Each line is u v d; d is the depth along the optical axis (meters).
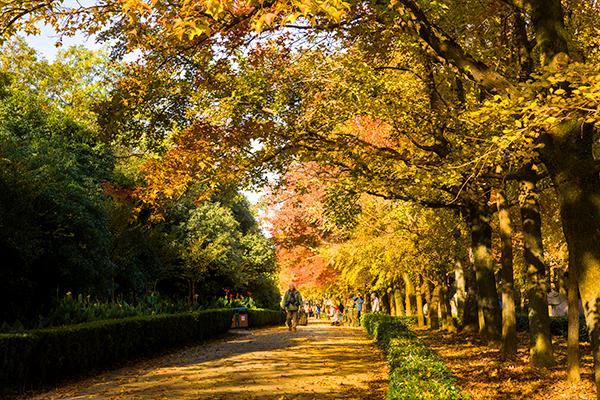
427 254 23.25
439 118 12.62
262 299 50.59
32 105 27.88
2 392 9.75
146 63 11.30
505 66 12.27
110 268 24.67
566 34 7.98
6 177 17.61
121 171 30.47
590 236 7.21
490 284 16.66
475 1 11.09
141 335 15.88
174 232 32.81
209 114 13.77
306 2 4.68
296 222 30.02
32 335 10.62
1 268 18.61
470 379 10.66
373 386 10.23
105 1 8.85
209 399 9.05
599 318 7.04
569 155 7.39
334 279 37.66
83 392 10.11
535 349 11.85
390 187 13.13
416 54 12.34
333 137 13.80
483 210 16.83
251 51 12.91
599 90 5.96
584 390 9.33
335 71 13.09
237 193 15.90
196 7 6.25
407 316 35.09
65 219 21.30
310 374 11.91
